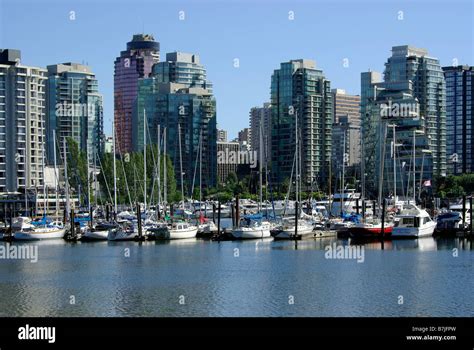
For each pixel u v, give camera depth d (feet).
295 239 492.54
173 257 416.26
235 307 282.77
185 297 299.99
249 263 387.75
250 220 559.38
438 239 489.67
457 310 275.59
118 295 305.12
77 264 391.86
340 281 329.52
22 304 291.79
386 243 471.21
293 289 312.50
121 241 505.25
